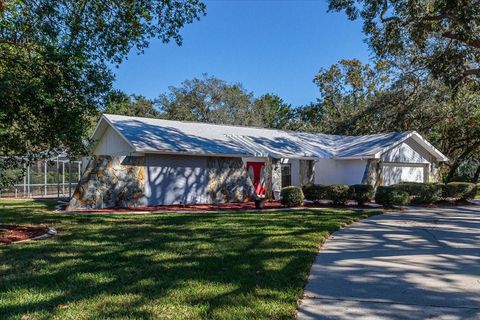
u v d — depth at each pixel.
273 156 20.64
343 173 22.95
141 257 6.82
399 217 13.11
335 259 6.91
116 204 16.50
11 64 8.76
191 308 4.38
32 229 10.16
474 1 13.99
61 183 28.81
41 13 10.10
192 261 6.53
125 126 18.75
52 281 5.42
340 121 34.41
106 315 4.17
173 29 12.64
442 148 30.70
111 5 11.68
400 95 28.17
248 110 45.53
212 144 19.52
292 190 17.23
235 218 12.42
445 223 11.58
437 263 6.66
